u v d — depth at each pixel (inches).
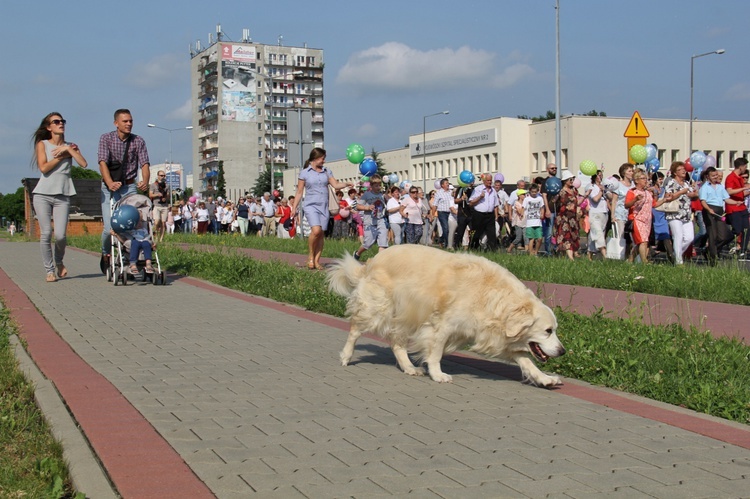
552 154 2896.2
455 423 217.3
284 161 6063.0
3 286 518.6
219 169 5551.2
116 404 231.5
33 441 198.4
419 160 3565.5
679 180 620.7
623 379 266.7
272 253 860.6
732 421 222.2
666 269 545.3
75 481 170.4
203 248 829.8
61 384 254.5
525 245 1000.9
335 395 248.7
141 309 426.0
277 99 6082.7
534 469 179.0
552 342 259.8
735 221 677.3
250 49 5925.2
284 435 203.5
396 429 210.5
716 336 339.0
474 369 292.8
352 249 836.6
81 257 783.1
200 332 359.3
